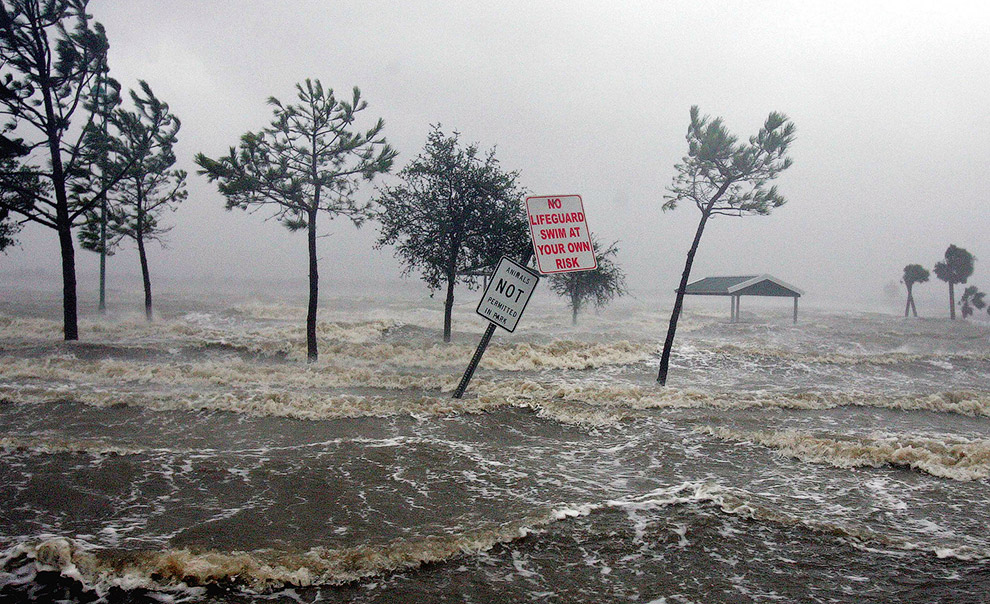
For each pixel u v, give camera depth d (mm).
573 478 8594
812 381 19844
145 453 9023
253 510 6992
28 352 18719
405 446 9898
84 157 21547
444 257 22172
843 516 7328
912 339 35406
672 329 16516
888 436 11852
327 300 62625
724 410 13945
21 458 8523
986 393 16469
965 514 7551
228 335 25641
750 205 15594
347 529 6484
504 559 5859
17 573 5176
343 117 18062
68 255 21219
